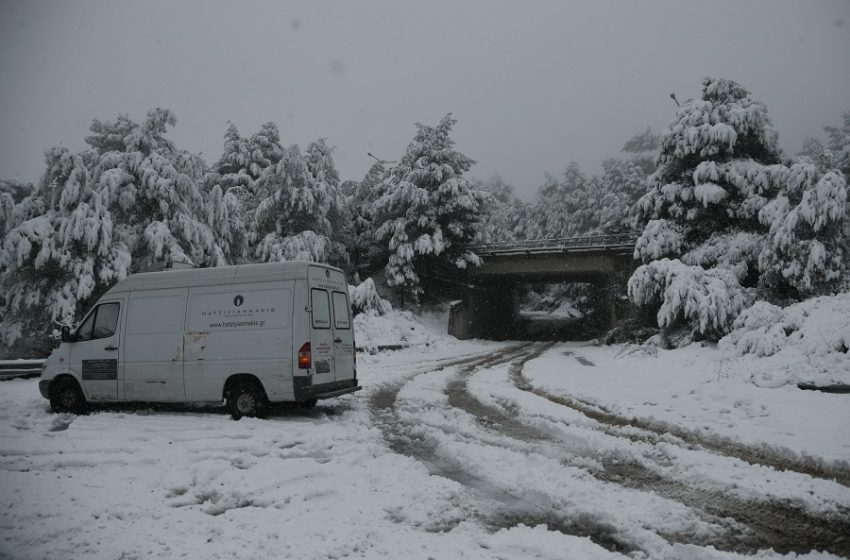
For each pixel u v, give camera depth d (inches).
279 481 215.5
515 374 626.5
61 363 395.9
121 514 183.0
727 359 540.4
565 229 2508.6
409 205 1454.2
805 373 417.4
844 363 414.3
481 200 1515.7
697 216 953.5
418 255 1444.4
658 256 965.2
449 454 258.5
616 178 2381.9
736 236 893.8
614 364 689.0
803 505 186.5
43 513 183.9
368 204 1592.0
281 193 1321.4
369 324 1180.5
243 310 360.8
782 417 316.5
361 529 166.7
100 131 1056.8
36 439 293.3
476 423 332.2
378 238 1497.3
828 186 702.5
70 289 837.8
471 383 538.0
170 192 960.9
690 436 290.4
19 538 163.6
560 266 1473.9
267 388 347.3
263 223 1343.5
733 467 228.5
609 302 1469.0
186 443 281.3
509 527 170.6
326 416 366.0
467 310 1632.6
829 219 708.0
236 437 296.2
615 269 1418.6
